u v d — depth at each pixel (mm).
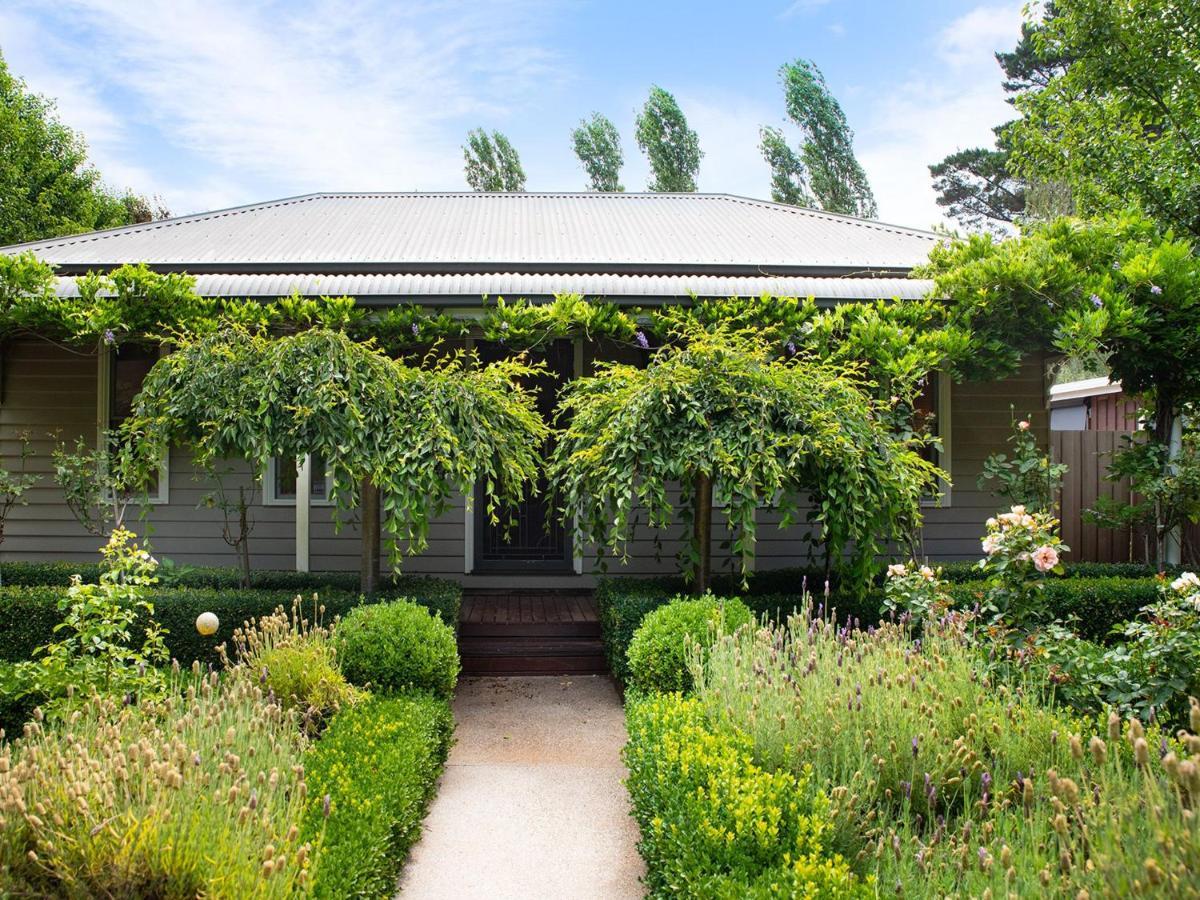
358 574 7922
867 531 5941
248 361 6027
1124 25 11141
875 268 8680
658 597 6551
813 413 5875
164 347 8031
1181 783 2121
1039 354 8922
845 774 3061
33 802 2391
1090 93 11953
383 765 3635
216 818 2475
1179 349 7656
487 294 7801
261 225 10500
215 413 5754
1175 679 3764
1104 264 7875
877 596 6477
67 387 8609
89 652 4207
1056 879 2100
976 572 7965
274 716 3654
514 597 8562
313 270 8438
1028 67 27250
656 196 13250
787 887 2357
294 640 4629
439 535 8750
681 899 2701
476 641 7172
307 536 8336
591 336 7633
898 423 7145
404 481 5855
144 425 6090
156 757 2625
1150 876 1854
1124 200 11680
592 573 8797
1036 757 3168
